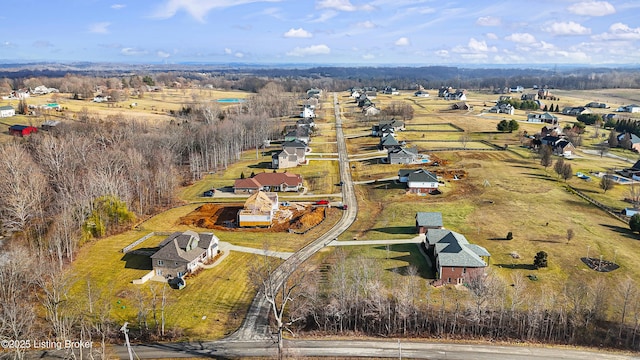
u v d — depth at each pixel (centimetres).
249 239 9462
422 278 7562
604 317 6316
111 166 12444
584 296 6669
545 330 6134
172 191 12838
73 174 11494
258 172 15138
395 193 12394
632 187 12150
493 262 8000
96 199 10019
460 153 16562
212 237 8644
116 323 6450
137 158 12744
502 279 7356
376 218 10569
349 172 14900
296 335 6262
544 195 11769
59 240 8050
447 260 7375
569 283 7225
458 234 8444
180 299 7125
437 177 13362
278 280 7631
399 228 9819
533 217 10188
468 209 10825
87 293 7212
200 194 12925
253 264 8275
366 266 7588
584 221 9938
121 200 10638
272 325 6481
